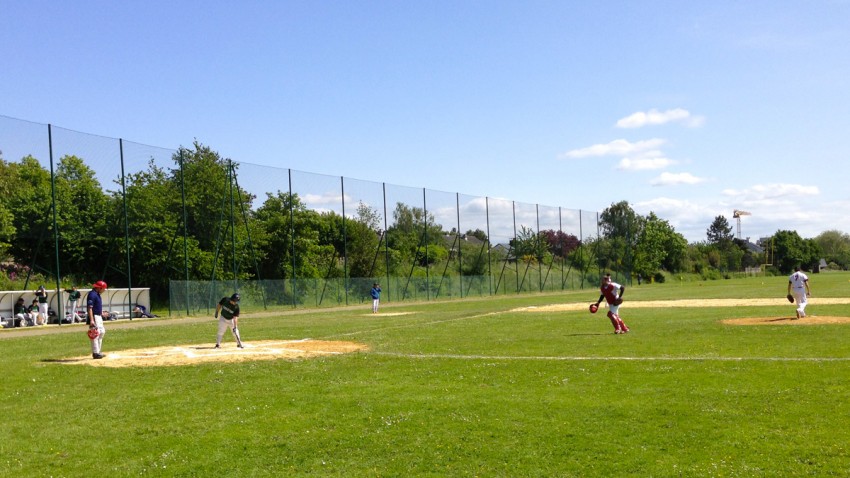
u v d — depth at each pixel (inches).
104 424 432.1
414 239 2503.7
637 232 3993.6
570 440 370.6
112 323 1462.8
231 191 1866.4
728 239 7367.1
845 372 518.6
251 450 372.8
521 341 810.8
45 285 1708.9
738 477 311.4
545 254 3095.5
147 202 1748.3
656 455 342.6
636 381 512.1
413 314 1531.7
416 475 330.6
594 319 1160.8
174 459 362.0
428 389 510.0
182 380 578.2
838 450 338.3
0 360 727.1
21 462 363.9
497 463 341.4
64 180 1628.9
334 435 394.0
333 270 2353.6
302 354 735.1
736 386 479.5
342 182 2182.6
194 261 1863.9
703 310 1312.7
